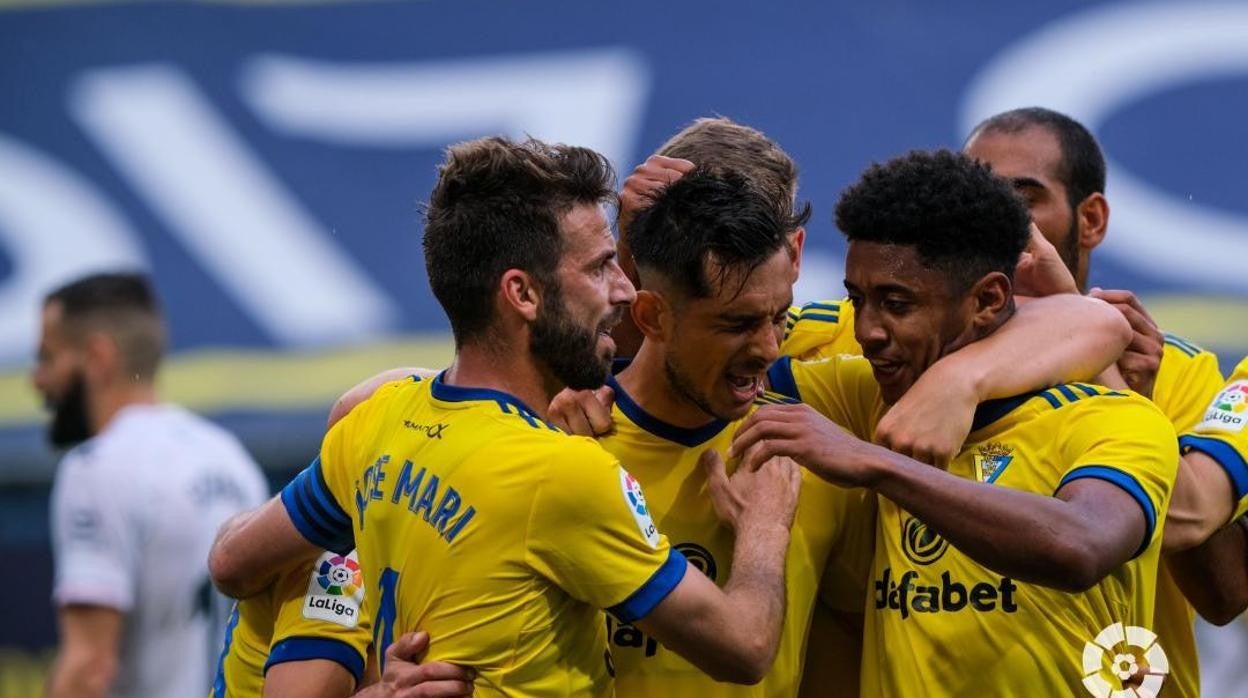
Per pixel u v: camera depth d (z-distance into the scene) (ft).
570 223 33.04
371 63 99.14
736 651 32.60
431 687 32.01
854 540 37.81
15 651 83.25
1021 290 39.65
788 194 40.93
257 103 98.89
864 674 37.01
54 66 101.24
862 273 35.47
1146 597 36.45
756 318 33.73
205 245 94.17
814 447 33.35
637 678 35.55
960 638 35.27
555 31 98.17
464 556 32.19
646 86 94.79
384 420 34.88
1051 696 35.09
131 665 63.00
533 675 32.35
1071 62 92.07
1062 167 46.78
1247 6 92.73
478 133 95.76
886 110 91.45
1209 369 43.16
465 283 33.14
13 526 84.64
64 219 95.91
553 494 31.81
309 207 94.94
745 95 93.30
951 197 34.86
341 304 90.79
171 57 100.78
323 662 37.78
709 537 35.91
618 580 32.01
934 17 95.04
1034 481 35.14
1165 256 85.56
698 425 36.24
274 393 86.43
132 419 64.85
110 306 68.28
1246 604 42.80
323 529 36.24
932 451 34.06
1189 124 89.66
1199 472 38.99
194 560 63.26
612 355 33.96
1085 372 36.29
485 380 33.53
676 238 33.63
